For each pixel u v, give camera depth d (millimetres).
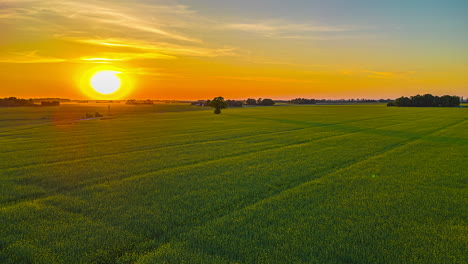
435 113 97125
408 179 16156
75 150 28953
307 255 8078
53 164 21844
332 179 16297
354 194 13531
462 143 30141
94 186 15523
